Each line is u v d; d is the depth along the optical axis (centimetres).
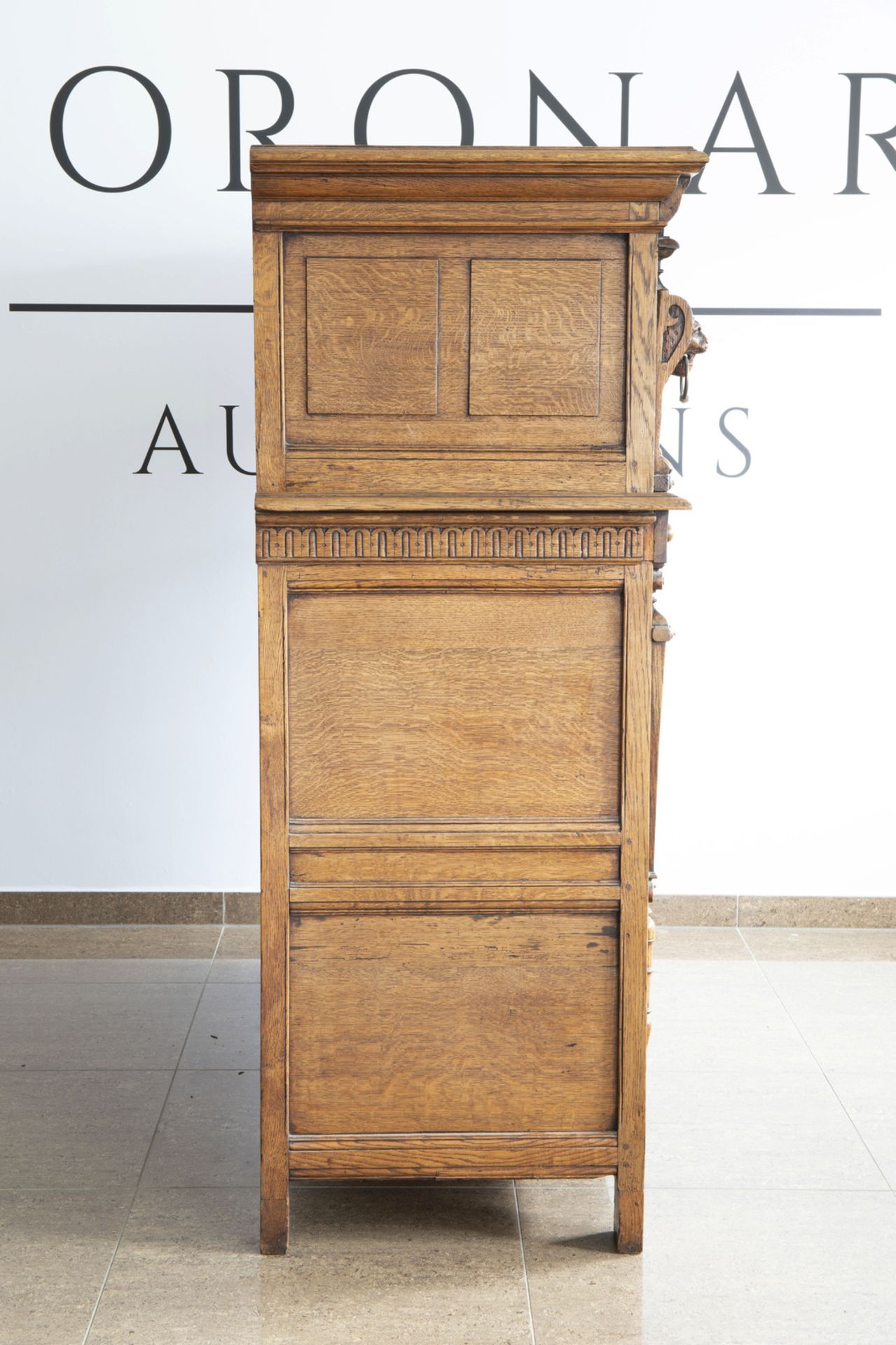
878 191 361
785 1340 217
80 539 372
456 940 238
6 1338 215
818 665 381
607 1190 266
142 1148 274
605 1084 241
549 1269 237
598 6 353
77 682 379
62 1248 240
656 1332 219
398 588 231
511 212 221
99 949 375
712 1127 283
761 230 362
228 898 392
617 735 236
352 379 226
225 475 371
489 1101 241
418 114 356
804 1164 270
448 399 227
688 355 256
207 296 363
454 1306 226
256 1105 293
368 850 235
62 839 386
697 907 394
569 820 237
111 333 364
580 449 229
